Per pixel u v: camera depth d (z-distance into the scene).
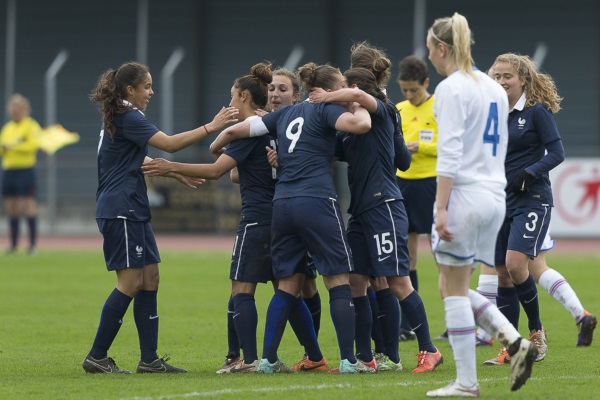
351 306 27.41
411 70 38.69
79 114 112.44
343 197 84.56
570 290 31.33
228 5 110.12
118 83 28.12
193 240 88.44
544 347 30.86
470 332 23.28
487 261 23.72
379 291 29.38
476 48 103.56
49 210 95.81
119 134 28.12
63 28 113.44
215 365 30.58
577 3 101.06
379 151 28.02
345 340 27.41
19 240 90.56
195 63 110.12
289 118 27.59
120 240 27.88
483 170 23.34
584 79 100.94
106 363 28.55
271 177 28.34
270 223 28.14
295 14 108.75
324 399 23.28
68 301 47.75
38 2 113.94
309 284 29.80
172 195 89.56
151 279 28.80
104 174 28.39
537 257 32.03
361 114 26.58
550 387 25.23
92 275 59.81
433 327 39.84
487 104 23.33
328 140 27.30
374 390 24.50
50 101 99.12
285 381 26.08
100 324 28.39
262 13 109.50
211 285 54.75
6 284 54.66
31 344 35.19
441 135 22.94
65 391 24.88
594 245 80.88
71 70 113.19
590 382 26.17
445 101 22.95
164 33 111.25
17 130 73.50
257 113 28.88
